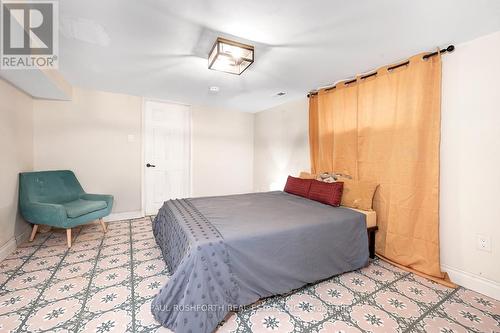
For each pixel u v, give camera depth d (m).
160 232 2.38
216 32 1.74
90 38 1.84
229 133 4.62
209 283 1.29
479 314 1.49
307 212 2.10
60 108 3.12
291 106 3.83
